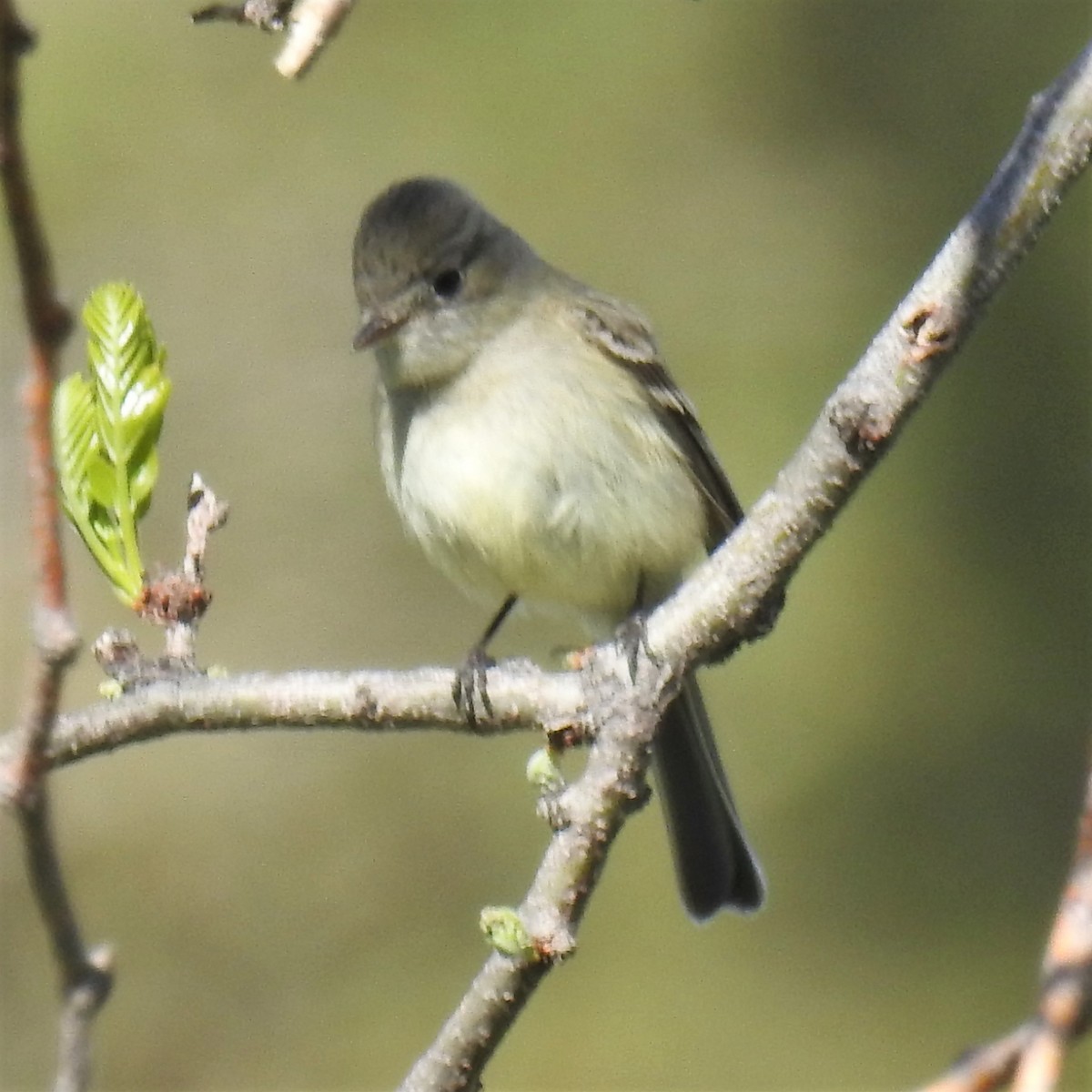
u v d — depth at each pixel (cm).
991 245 430
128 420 496
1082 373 1328
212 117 1402
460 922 1214
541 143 1423
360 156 1406
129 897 1205
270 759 1252
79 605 1204
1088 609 1298
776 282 1398
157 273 1369
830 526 477
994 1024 1183
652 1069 1152
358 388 1362
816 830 1251
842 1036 1180
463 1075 445
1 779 373
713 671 1289
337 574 1324
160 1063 1156
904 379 450
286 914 1211
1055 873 1234
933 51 1448
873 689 1288
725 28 1459
